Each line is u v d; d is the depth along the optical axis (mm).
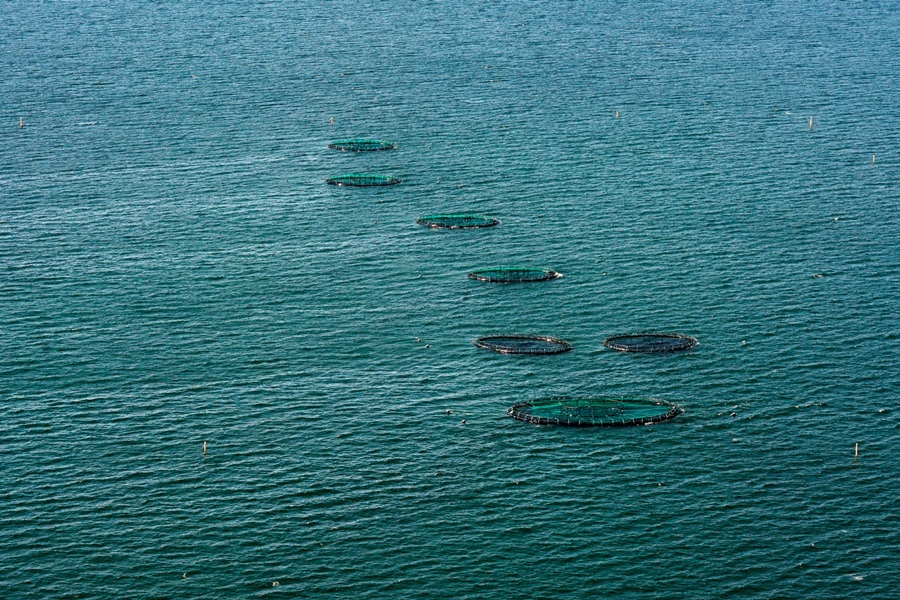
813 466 198000
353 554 177375
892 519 184875
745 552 178000
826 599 168500
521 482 194250
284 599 168375
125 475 195750
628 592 170000
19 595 168500
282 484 193500
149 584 171125
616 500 189625
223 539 180500
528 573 173625
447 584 171250
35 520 183875
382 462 199625
